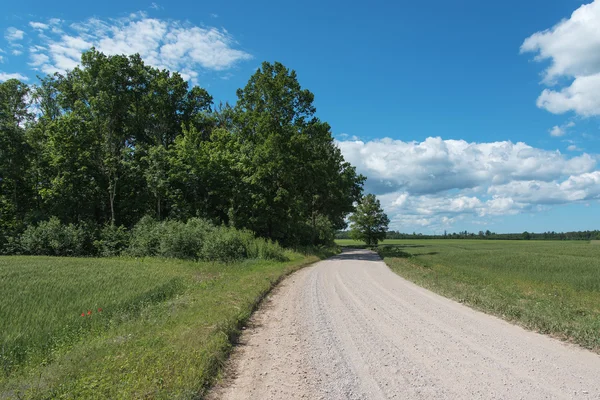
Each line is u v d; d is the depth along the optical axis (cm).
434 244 9031
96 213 3838
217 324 768
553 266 2736
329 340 735
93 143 3609
